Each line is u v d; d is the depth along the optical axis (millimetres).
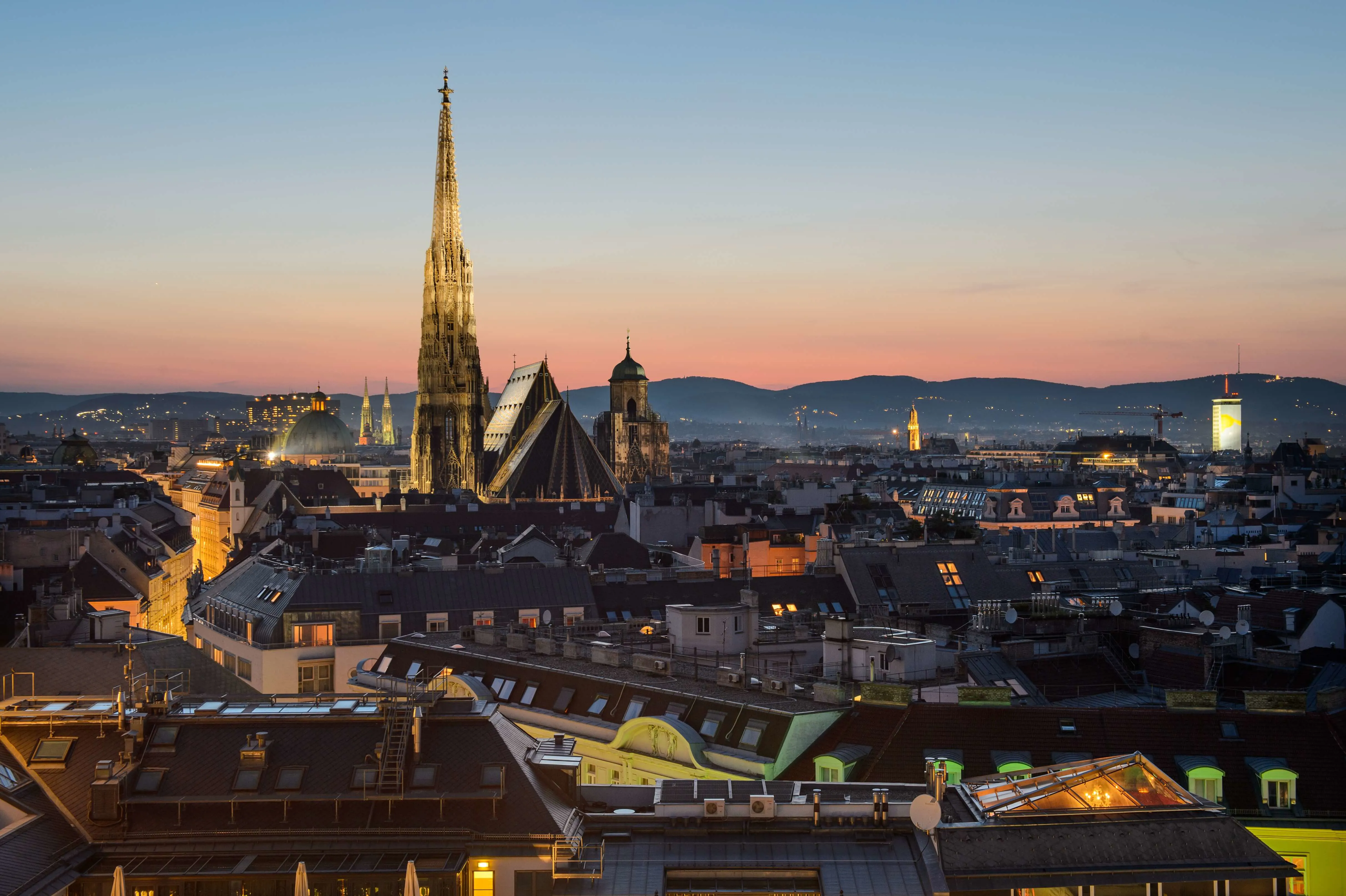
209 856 76125
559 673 125188
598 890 74312
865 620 150750
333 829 77312
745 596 137750
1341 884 91938
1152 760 96625
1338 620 144750
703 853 77250
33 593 185125
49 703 86750
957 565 187625
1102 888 71250
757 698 110562
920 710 101125
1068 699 120062
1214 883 71625
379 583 173250
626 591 179500
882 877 74062
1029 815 75438
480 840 76875
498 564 196625
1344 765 95062
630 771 110500
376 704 85875
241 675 171250
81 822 77688
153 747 81125
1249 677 124562
